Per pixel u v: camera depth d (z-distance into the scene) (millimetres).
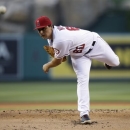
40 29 20078
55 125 21625
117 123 22281
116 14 80562
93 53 21609
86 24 80625
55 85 58625
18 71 63906
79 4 81000
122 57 63562
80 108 21625
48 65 22062
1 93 49000
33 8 80375
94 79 63719
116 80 63625
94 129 20594
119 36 63562
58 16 80875
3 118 24094
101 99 42594
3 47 63312
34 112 26125
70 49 20922
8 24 79125
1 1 79562
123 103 39312
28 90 52094
